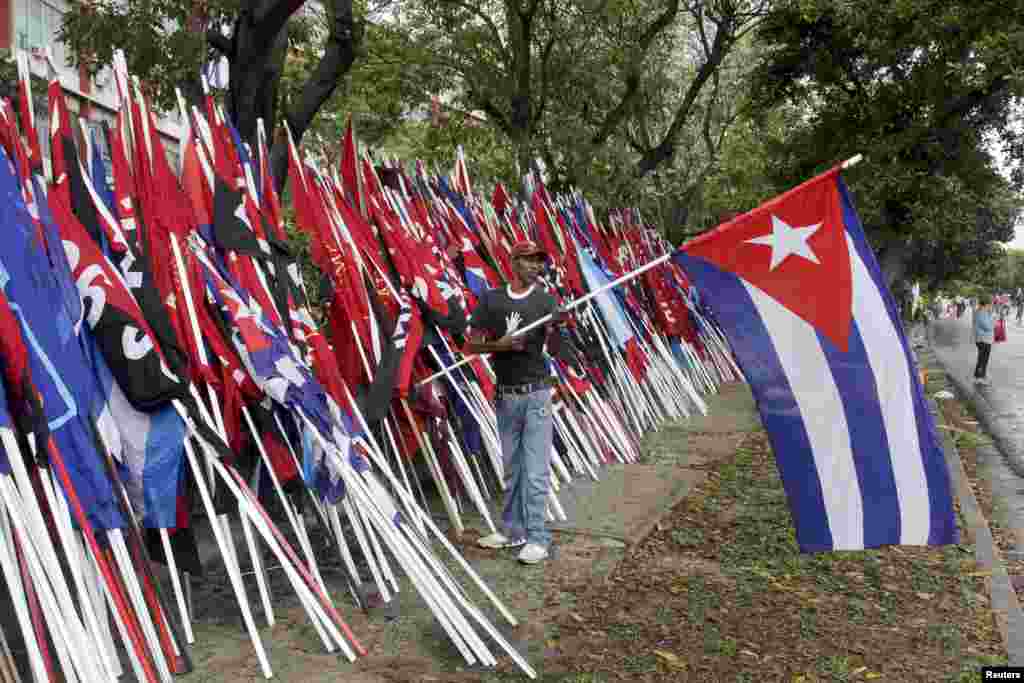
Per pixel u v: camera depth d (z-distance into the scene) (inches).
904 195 816.3
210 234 190.2
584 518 252.8
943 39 718.5
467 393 258.5
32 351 140.9
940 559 234.8
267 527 165.5
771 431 181.5
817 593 205.3
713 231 188.4
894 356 182.2
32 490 134.1
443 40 604.7
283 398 174.2
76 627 132.4
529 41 570.9
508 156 612.7
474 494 235.9
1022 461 390.0
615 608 190.5
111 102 568.4
